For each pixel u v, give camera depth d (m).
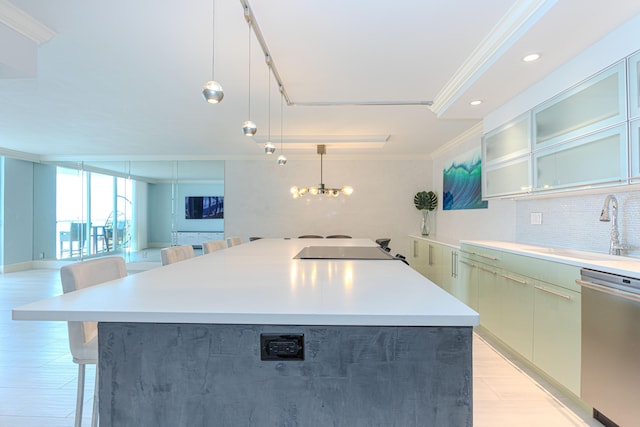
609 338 1.80
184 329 1.11
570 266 2.09
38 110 4.00
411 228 6.81
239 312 1.07
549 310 2.29
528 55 2.28
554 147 2.51
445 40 2.38
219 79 3.08
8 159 6.96
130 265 7.23
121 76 3.02
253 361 1.10
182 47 2.50
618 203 2.40
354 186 6.85
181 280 1.62
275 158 6.90
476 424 1.93
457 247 4.04
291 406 1.10
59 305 1.14
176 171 7.13
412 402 1.09
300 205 6.88
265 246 3.51
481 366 2.68
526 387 2.35
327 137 5.21
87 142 5.84
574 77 2.31
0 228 6.85
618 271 1.75
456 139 5.41
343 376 1.10
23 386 2.40
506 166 3.19
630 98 1.88
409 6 2.00
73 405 2.16
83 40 2.40
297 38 2.36
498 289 2.98
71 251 7.44
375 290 1.39
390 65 2.77
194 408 1.11
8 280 6.09
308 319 1.05
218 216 7.09
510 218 3.83
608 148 2.05
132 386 1.12
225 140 5.61
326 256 2.58
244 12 1.93
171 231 7.16
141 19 2.15
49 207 7.51
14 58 2.14
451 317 1.04
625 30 1.91
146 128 4.84
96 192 7.36
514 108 3.06
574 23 1.91
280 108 3.87
